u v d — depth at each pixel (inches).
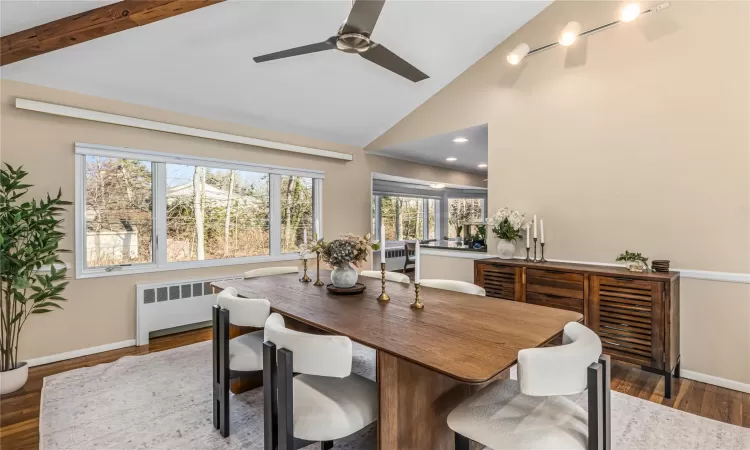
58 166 117.4
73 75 114.9
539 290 119.3
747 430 77.4
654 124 108.3
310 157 188.1
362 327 59.3
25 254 96.9
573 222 126.3
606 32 117.6
